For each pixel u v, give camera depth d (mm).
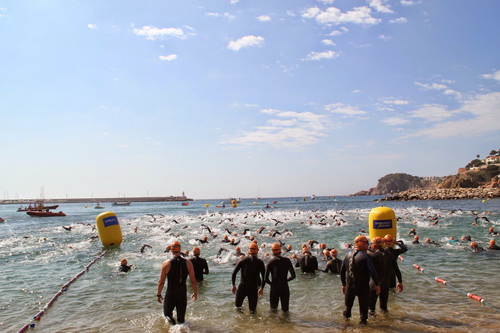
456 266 13562
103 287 11625
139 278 12781
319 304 9320
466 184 130125
